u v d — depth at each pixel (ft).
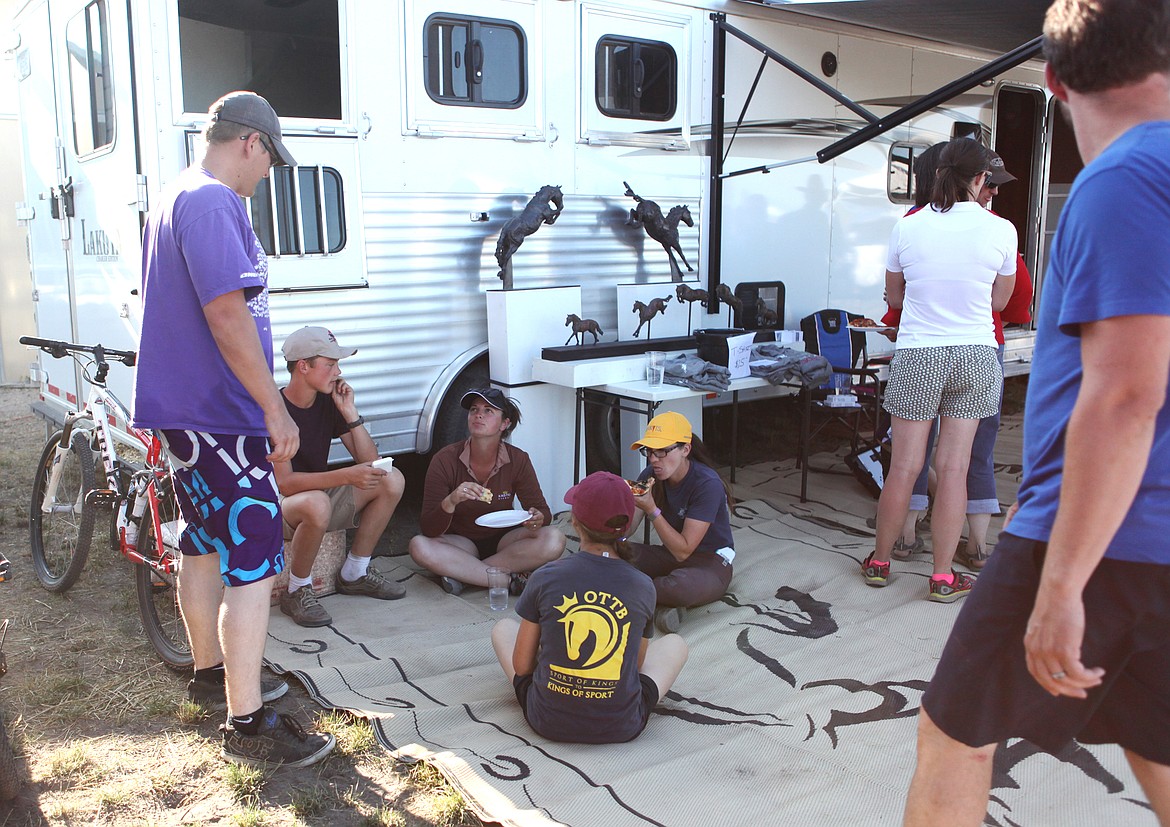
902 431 11.91
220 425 8.01
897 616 11.51
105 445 11.53
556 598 8.35
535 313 14.92
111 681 10.08
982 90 21.97
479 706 9.26
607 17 15.75
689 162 17.17
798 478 17.90
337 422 11.99
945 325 11.37
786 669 10.12
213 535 8.20
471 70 14.53
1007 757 8.16
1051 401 4.77
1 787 7.67
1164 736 4.66
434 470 12.51
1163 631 4.50
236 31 12.87
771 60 17.84
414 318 14.52
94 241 14.99
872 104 19.60
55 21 15.65
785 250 18.76
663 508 11.96
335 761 8.41
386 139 13.91
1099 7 4.34
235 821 7.59
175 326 7.93
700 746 8.48
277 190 13.08
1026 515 4.80
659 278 17.21
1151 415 4.12
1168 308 4.07
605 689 8.27
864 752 8.36
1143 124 4.39
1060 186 26.73
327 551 12.29
